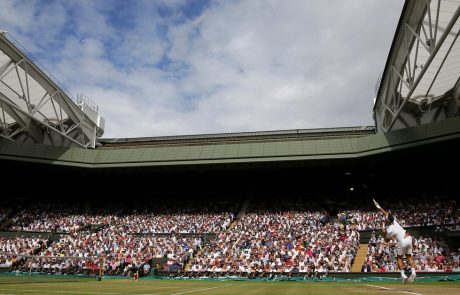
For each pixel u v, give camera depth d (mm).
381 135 44938
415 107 45812
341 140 47969
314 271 37125
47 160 51500
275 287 19578
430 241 38844
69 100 49219
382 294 8977
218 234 49469
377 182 57062
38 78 42656
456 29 30344
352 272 35906
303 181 60531
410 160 50438
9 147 50250
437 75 37281
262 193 60969
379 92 45312
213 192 62750
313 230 46750
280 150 49281
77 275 41062
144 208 60188
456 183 50750
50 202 62938
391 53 35875
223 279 37938
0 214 59000
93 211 60312
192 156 51188
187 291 15422
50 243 51062
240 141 53062
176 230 51781
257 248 43906
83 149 53656
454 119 38812
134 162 52312
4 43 36781
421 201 48156
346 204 54594
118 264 43125
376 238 42188
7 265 45125
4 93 44281
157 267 42281
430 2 26672
